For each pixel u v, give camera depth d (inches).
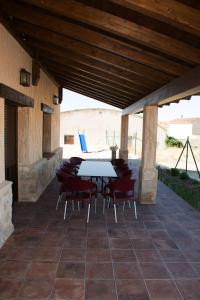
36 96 232.7
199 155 639.8
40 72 245.4
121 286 108.3
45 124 321.7
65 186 196.4
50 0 112.5
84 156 587.5
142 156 232.2
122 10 111.9
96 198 219.5
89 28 142.9
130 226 173.9
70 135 1030.4
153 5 92.1
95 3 111.9
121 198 186.2
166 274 117.9
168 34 117.6
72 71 252.7
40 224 171.9
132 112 323.3
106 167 244.2
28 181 218.7
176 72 146.0
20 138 211.5
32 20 139.2
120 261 127.8
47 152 325.7
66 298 100.1
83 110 1026.1
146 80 189.9
